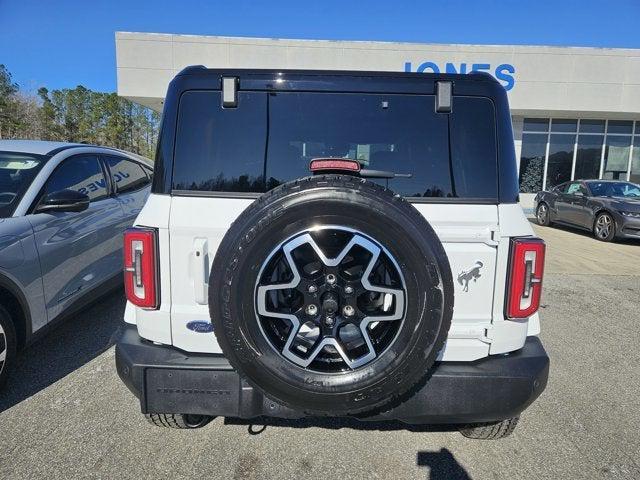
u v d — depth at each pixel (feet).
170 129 7.23
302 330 6.61
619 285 21.49
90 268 13.47
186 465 8.11
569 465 8.37
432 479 7.92
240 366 6.15
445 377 6.75
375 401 6.12
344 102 7.30
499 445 8.93
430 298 5.93
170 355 7.00
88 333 14.02
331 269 5.98
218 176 7.22
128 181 16.88
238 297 5.98
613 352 13.74
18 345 10.94
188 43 49.55
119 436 8.94
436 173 7.18
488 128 7.19
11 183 11.89
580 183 39.42
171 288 7.03
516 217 7.00
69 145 14.64
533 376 6.86
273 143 7.30
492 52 50.96
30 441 8.76
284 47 50.03
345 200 5.86
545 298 19.35
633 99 52.37
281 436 8.98
